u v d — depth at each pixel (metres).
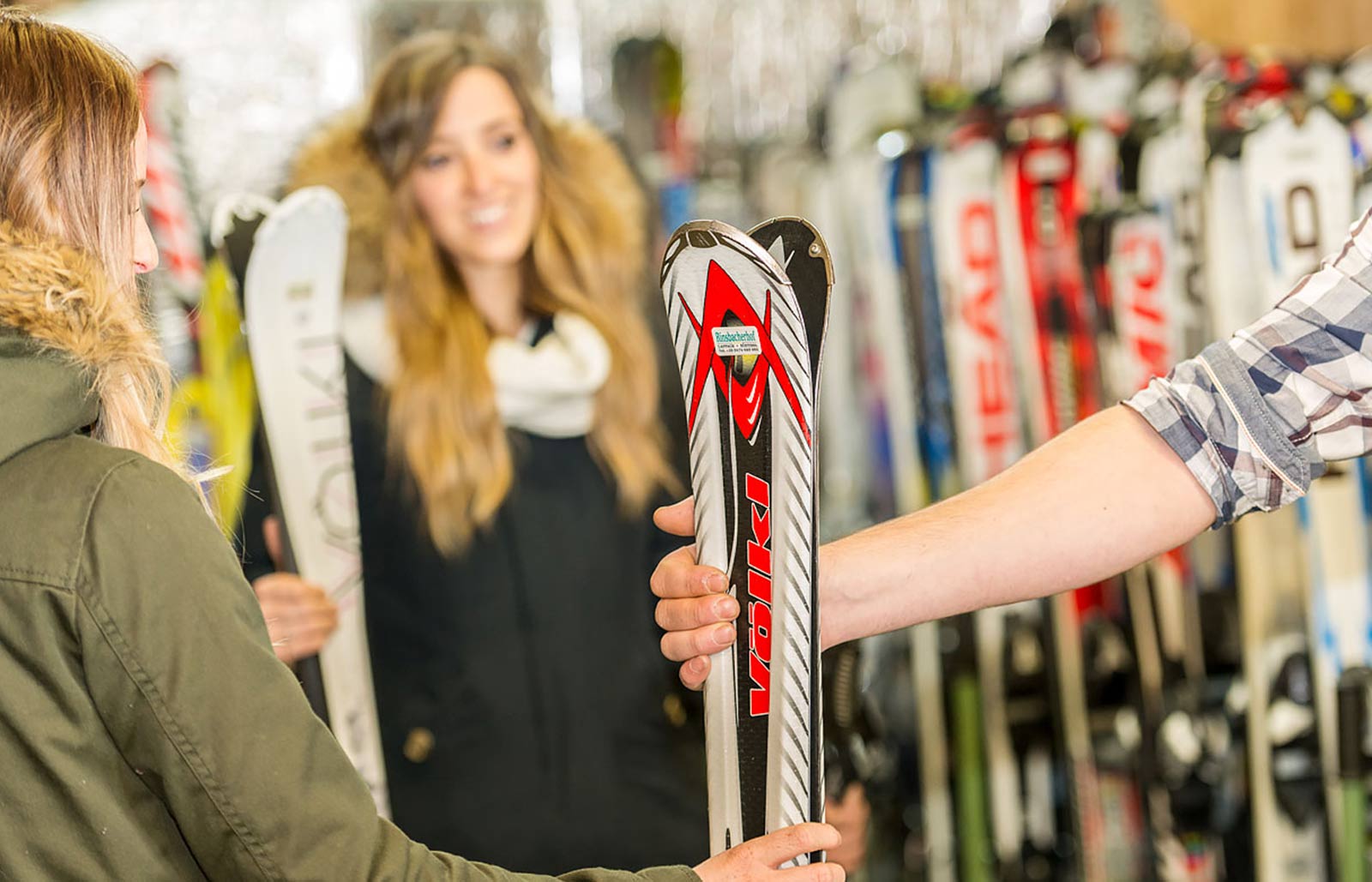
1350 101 2.86
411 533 2.63
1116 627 3.04
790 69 3.15
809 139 3.12
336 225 2.49
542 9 2.92
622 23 3.00
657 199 2.78
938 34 3.20
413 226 2.64
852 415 3.12
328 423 2.51
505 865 2.64
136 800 0.97
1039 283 2.97
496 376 2.65
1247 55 2.94
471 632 2.64
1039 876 3.03
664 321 2.76
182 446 2.36
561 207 2.69
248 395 2.63
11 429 0.96
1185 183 2.87
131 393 1.09
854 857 2.45
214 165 2.70
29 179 1.02
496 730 2.64
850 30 3.16
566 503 2.67
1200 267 2.87
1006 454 2.98
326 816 0.95
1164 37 3.13
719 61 3.12
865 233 3.00
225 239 2.46
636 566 2.70
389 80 2.64
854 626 1.26
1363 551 2.77
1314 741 2.79
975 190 2.96
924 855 3.09
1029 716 3.02
